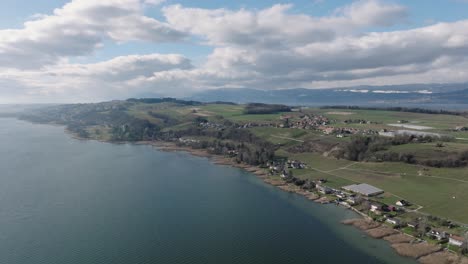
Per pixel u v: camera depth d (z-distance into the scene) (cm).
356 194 17825
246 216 15200
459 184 17862
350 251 11938
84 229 13488
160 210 15788
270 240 12800
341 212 15788
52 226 13725
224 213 15562
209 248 12106
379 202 16300
